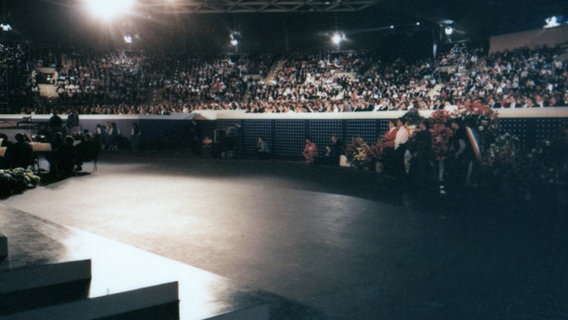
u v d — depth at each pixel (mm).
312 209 10000
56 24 43969
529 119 14367
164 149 30266
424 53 37406
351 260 6320
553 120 13844
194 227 8234
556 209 9836
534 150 12016
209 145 24969
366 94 31094
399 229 8156
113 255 4293
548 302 4855
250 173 17250
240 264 6102
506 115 14906
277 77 40344
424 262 6246
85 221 8695
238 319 3428
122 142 30703
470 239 7477
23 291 3197
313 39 44594
